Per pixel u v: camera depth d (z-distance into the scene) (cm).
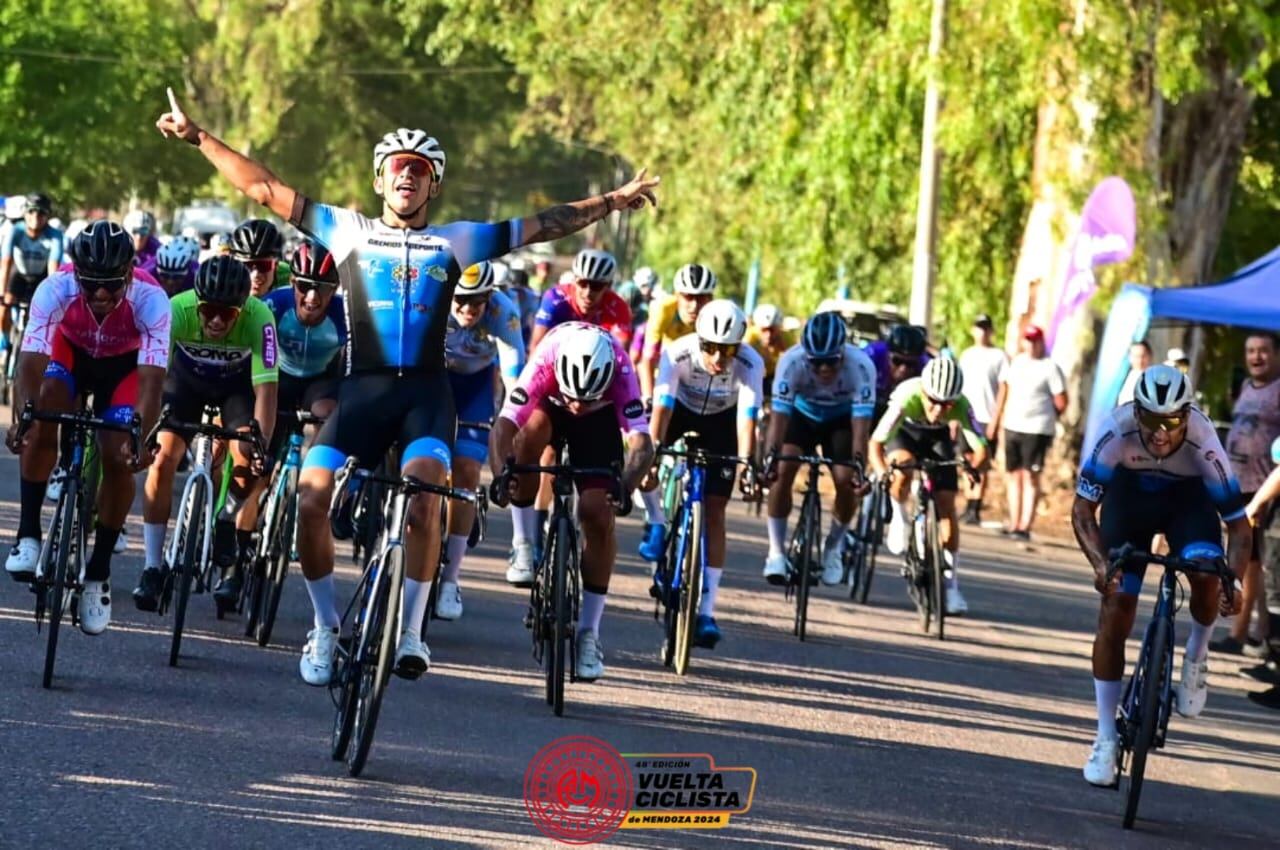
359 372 1583
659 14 7769
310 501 1556
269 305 2109
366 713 1470
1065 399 4362
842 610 2883
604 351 1788
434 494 1552
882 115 5656
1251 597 2797
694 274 2408
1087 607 3312
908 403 2756
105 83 10219
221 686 1786
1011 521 4416
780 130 6275
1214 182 5425
